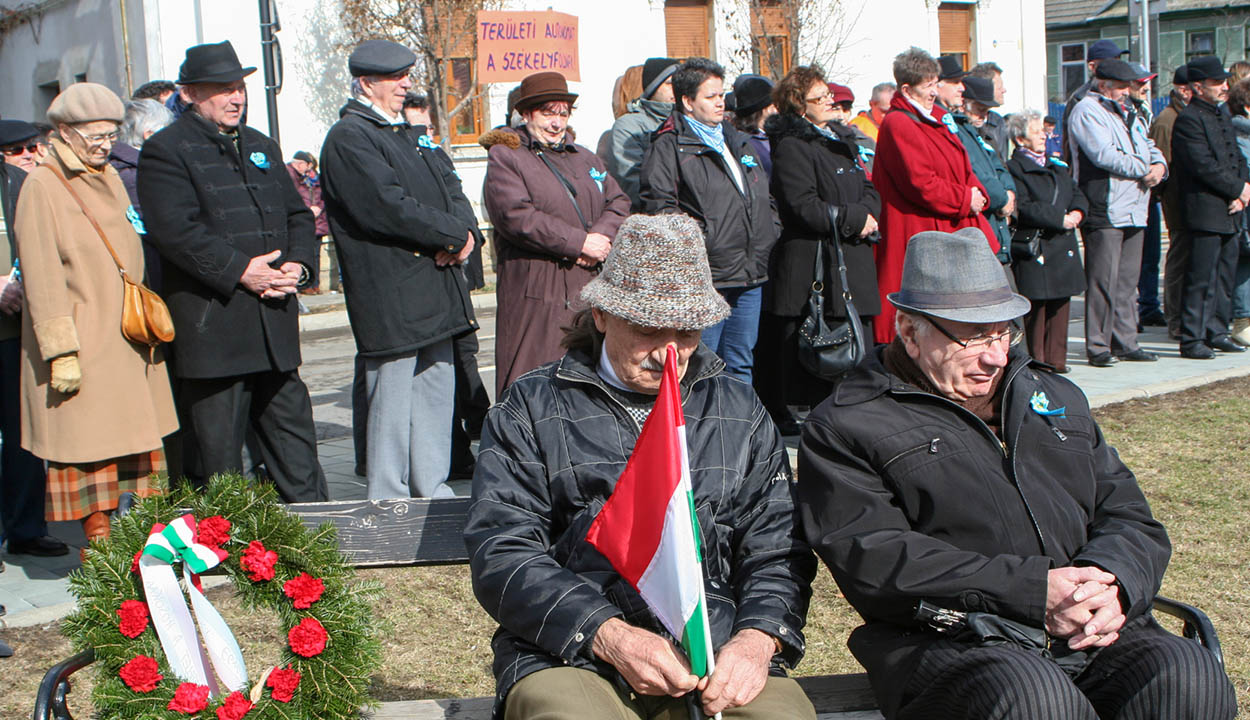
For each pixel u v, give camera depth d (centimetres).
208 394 514
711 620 289
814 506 307
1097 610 283
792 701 280
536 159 571
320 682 291
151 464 501
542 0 1834
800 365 689
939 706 278
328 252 1666
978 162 746
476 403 676
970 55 2305
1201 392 813
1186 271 938
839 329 642
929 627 294
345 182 523
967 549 302
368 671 299
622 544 272
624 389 303
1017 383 312
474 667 428
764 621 282
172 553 294
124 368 485
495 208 562
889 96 973
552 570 283
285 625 302
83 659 284
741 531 307
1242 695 387
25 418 487
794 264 662
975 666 273
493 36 991
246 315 507
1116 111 893
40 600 491
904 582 288
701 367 308
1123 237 914
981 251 308
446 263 545
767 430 314
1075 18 3922
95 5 1783
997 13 2297
